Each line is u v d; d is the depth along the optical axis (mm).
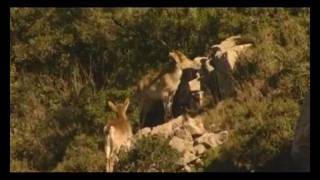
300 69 48750
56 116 55406
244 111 47406
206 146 45031
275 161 42094
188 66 52875
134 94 56000
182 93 53281
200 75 52844
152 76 54250
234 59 51375
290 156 41938
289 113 45438
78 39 60531
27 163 51750
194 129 46312
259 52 51219
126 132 48906
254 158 42625
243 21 57250
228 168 42781
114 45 60312
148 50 59875
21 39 61250
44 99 57906
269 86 49219
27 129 55312
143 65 59250
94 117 53812
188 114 50719
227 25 57719
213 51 53750
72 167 48281
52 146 53344
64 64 59969
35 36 60844
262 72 50156
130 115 53719
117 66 59688
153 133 47750
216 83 51844
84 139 51406
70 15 61312
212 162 43375
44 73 59938
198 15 58875
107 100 55594
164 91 52938
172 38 59469
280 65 50125
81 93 57375
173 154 43812
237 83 50312
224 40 56281
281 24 55219
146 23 60062
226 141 44781
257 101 48312
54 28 61094
